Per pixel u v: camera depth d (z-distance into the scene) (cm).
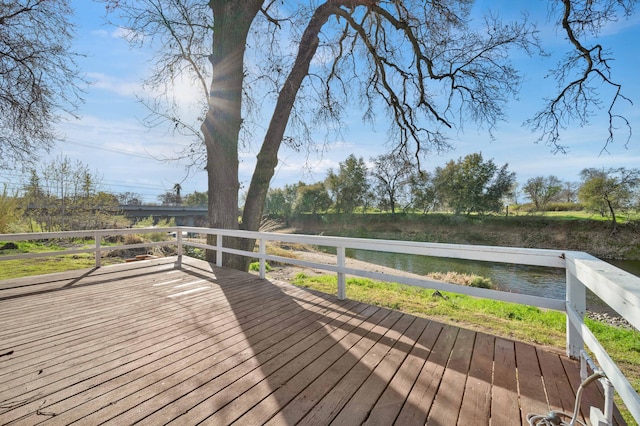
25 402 182
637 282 128
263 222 1723
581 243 2180
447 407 179
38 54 678
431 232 2836
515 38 617
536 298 255
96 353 247
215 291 436
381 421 166
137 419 167
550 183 2981
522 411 176
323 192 3612
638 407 109
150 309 357
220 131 639
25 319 324
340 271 392
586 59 598
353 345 262
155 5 626
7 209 1198
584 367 203
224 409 176
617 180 2138
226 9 626
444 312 428
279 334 285
